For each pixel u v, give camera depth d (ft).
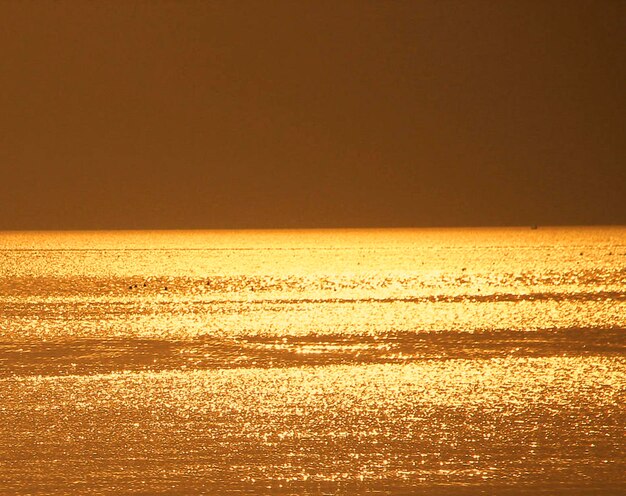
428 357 383.24
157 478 211.61
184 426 258.98
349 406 284.00
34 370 353.10
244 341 438.81
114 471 216.54
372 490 204.03
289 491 203.31
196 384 322.14
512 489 204.23
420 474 214.90
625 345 412.36
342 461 224.94
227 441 242.99
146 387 316.60
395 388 311.88
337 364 366.43
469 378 330.13
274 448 235.81
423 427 256.73
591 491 202.80
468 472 215.92
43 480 209.77
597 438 244.22
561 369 347.56
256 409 279.49
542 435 247.70
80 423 262.47
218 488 205.16
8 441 242.37
